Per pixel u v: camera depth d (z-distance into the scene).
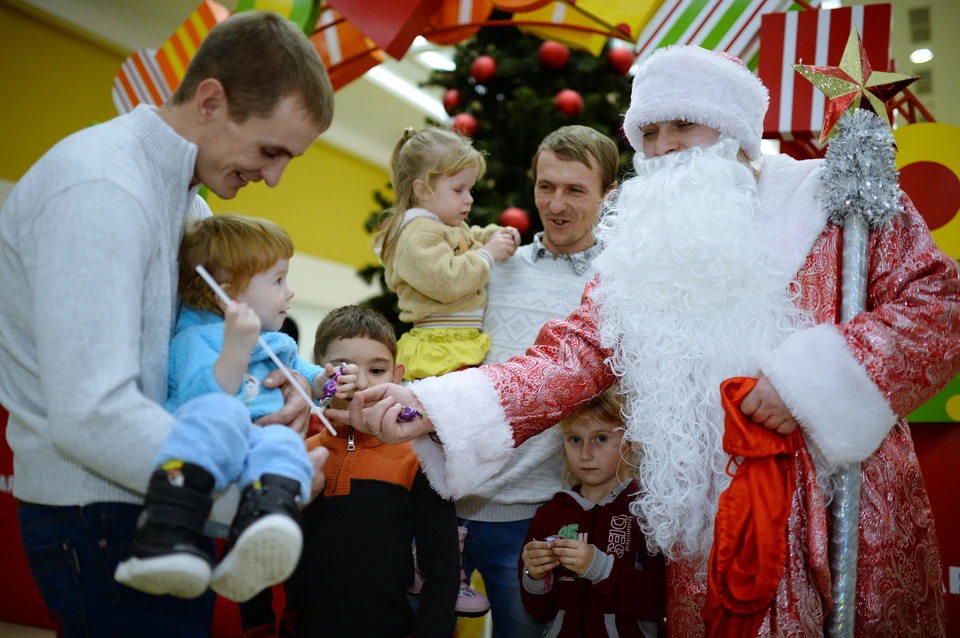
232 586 1.08
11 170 5.06
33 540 1.16
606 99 3.70
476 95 3.91
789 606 1.32
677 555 1.49
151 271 1.20
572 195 2.17
